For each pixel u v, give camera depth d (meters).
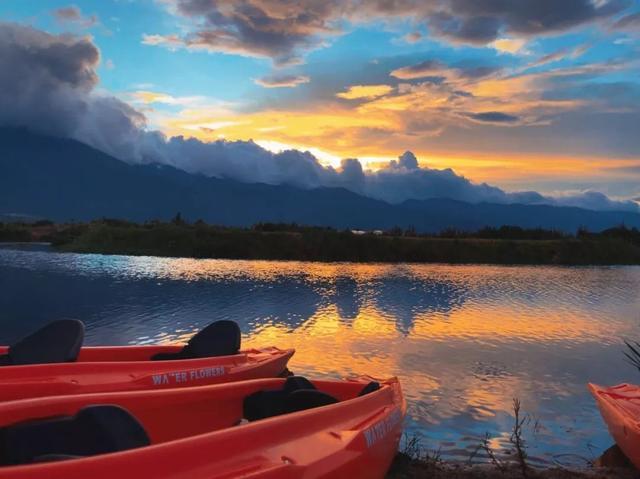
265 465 3.13
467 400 7.36
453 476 5.01
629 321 13.93
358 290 18.48
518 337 11.67
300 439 3.61
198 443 3.02
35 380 4.61
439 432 6.21
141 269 22.94
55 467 2.51
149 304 14.39
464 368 9.03
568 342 11.32
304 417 3.82
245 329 11.66
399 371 8.72
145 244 31.11
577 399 7.54
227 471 2.99
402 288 19.44
